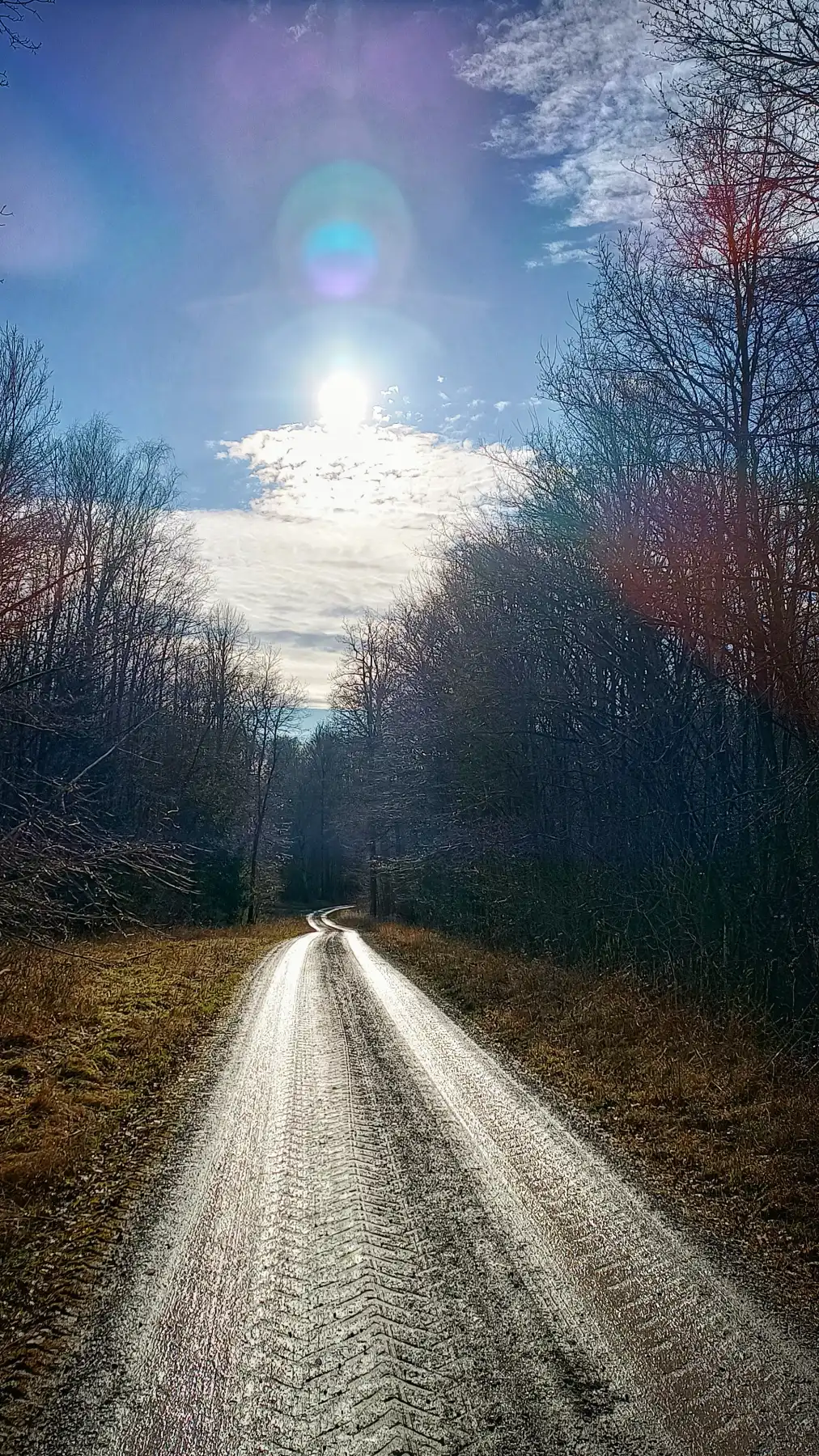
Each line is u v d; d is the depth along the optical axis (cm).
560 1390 407
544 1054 1088
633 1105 861
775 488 1011
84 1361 439
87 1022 1243
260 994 1608
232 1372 426
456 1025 1308
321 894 8269
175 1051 1131
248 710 5159
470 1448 368
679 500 1219
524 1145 754
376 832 4241
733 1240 565
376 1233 580
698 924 1315
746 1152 707
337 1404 398
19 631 1085
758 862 1202
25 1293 514
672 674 1492
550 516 1642
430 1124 812
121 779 2280
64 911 1139
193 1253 556
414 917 3772
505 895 2303
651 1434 376
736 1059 947
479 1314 475
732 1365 425
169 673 3322
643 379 1302
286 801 7219
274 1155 734
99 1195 661
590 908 1745
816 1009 977
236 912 4069
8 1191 668
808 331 891
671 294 1239
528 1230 582
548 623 1702
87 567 1095
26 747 1761
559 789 2120
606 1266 530
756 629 984
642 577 1297
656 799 1550
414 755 3042
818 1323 462
